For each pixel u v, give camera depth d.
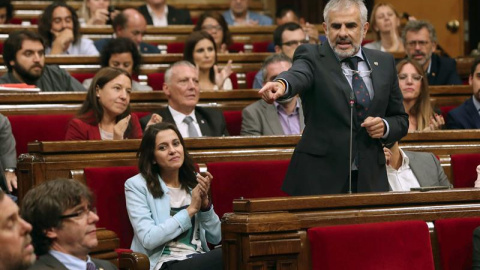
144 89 13.02
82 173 8.38
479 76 11.61
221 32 15.84
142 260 6.84
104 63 13.15
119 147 8.65
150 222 8.00
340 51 7.12
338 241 6.56
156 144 8.15
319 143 7.14
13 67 11.80
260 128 11.22
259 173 8.91
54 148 8.38
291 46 14.69
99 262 6.25
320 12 22.55
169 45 16.44
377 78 7.21
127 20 15.38
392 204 7.01
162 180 8.23
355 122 7.12
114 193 8.30
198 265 7.55
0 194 4.91
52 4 14.86
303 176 7.17
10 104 11.04
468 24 18.50
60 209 5.85
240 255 6.42
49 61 13.48
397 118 7.25
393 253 6.69
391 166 9.20
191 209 7.96
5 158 9.91
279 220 6.42
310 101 7.18
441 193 7.18
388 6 16.02
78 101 11.33
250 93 12.27
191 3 21.45
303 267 6.55
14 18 18.94
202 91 12.07
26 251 4.99
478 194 7.32
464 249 7.14
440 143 9.95
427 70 14.23
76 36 14.97
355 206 6.86
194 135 10.85
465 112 11.73
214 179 8.77
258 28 17.84
